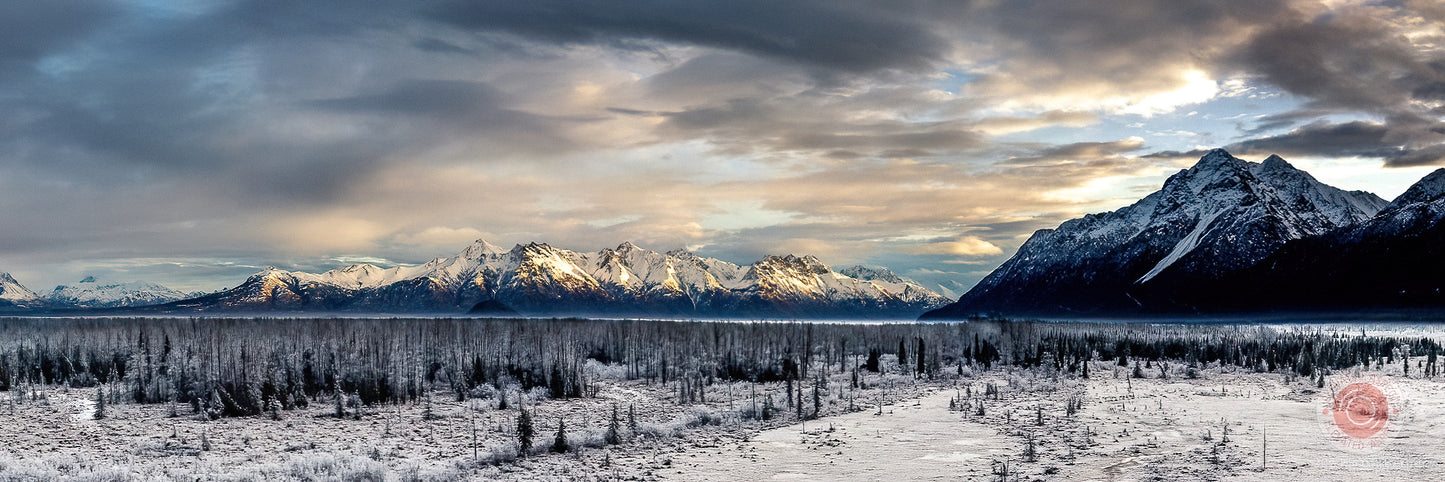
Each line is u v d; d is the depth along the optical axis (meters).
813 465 52.31
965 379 110.06
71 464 54.19
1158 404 75.62
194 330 172.00
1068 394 86.38
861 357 147.62
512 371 110.75
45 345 135.50
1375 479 43.91
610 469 51.72
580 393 95.19
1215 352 147.75
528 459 55.03
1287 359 129.12
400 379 96.94
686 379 106.88
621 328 171.12
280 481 48.25
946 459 53.22
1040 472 48.28
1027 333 170.50
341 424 74.38
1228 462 48.66
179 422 75.69
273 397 83.69
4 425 72.75
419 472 51.38
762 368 117.00
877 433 63.25
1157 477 45.69
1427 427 59.78
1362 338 183.12
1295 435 57.47
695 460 54.19
